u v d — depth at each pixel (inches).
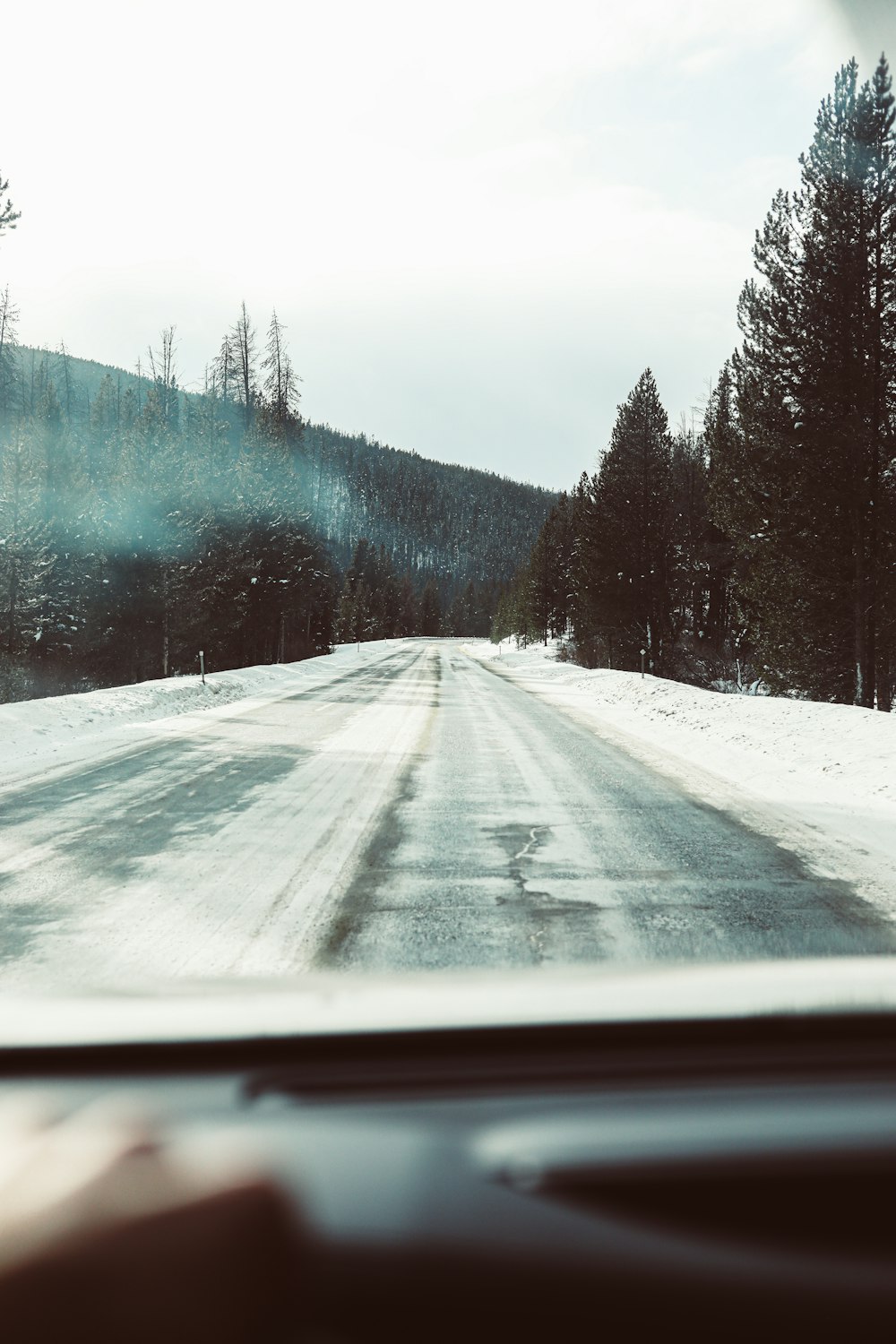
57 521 1456.7
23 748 425.4
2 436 2105.1
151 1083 37.4
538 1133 27.7
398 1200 21.8
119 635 1456.7
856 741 418.0
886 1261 23.4
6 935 163.0
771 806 299.1
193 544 1515.7
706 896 192.5
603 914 178.7
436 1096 32.0
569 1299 20.7
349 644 3740.2
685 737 500.1
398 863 218.5
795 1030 41.3
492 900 188.1
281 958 152.2
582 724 585.3
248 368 2413.9
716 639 1649.9
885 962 60.8
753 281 872.3
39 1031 42.6
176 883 199.3
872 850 237.8
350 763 384.2
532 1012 42.7
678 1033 40.7
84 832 249.0
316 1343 16.7
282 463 2031.3
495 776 354.9
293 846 235.1
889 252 797.2
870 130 789.2
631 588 1504.7
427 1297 19.8
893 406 796.0
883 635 812.0
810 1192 25.5
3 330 2546.8
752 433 891.4
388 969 147.0
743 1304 21.5
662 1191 24.8
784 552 842.2
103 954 152.9
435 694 888.9
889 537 781.9
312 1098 32.2
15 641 1317.7
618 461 1515.7
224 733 496.7
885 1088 32.9
